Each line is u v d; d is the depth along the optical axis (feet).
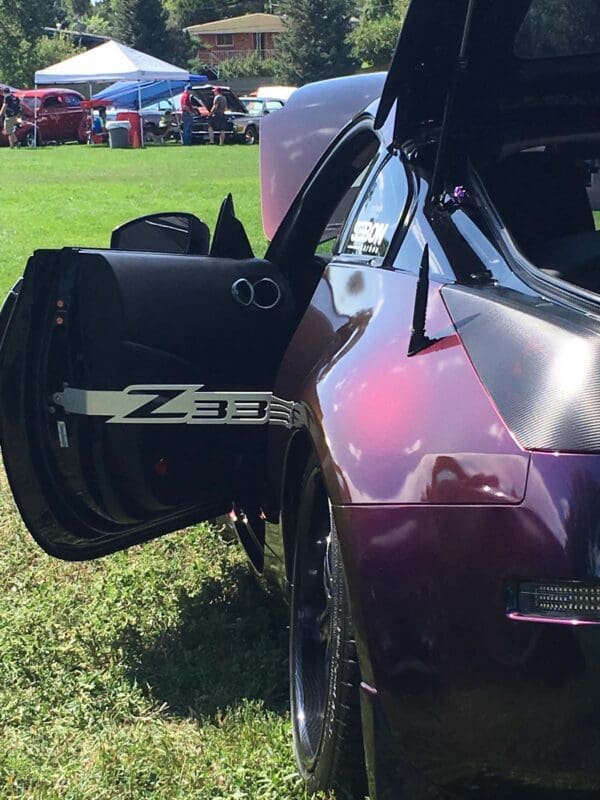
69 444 10.07
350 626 7.23
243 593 12.40
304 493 8.54
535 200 10.74
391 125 10.26
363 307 8.66
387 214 9.60
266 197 20.72
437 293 7.82
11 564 13.66
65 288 9.97
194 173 79.71
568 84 9.73
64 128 120.47
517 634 6.15
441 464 6.56
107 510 10.33
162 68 118.83
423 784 6.82
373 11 241.76
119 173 79.92
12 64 189.98
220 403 10.11
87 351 9.91
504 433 6.42
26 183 71.36
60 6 328.49
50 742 9.45
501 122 9.91
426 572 6.47
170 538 14.28
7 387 9.96
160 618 11.80
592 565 5.98
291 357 9.64
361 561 6.72
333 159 11.14
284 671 10.52
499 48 8.73
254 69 269.85
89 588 12.79
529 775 6.35
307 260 11.16
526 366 6.57
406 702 6.59
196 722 9.73
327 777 7.82
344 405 7.48
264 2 348.79
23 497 10.30
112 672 10.64
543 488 6.15
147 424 9.92
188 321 10.03
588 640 5.99
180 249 12.87
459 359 7.00
